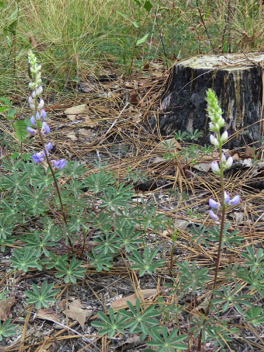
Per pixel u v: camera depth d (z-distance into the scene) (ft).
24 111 6.90
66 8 8.22
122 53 7.95
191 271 4.37
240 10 8.75
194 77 6.25
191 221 5.31
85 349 4.42
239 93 6.11
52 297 4.62
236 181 5.75
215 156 6.01
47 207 5.07
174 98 6.48
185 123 6.39
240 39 8.02
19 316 4.59
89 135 6.55
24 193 4.91
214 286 4.31
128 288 4.78
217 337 4.17
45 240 4.72
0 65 7.41
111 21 8.62
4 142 6.10
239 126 6.16
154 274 4.86
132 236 4.82
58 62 7.56
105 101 7.13
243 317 4.54
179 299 4.65
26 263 4.63
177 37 7.98
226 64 6.30
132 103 7.01
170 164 5.94
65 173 5.08
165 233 5.18
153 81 7.48
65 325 4.54
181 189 5.66
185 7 8.98
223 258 4.97
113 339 4.46
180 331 4.42
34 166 5.17
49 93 7.34
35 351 4.40
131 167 5.94
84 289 4.78
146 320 4.25
